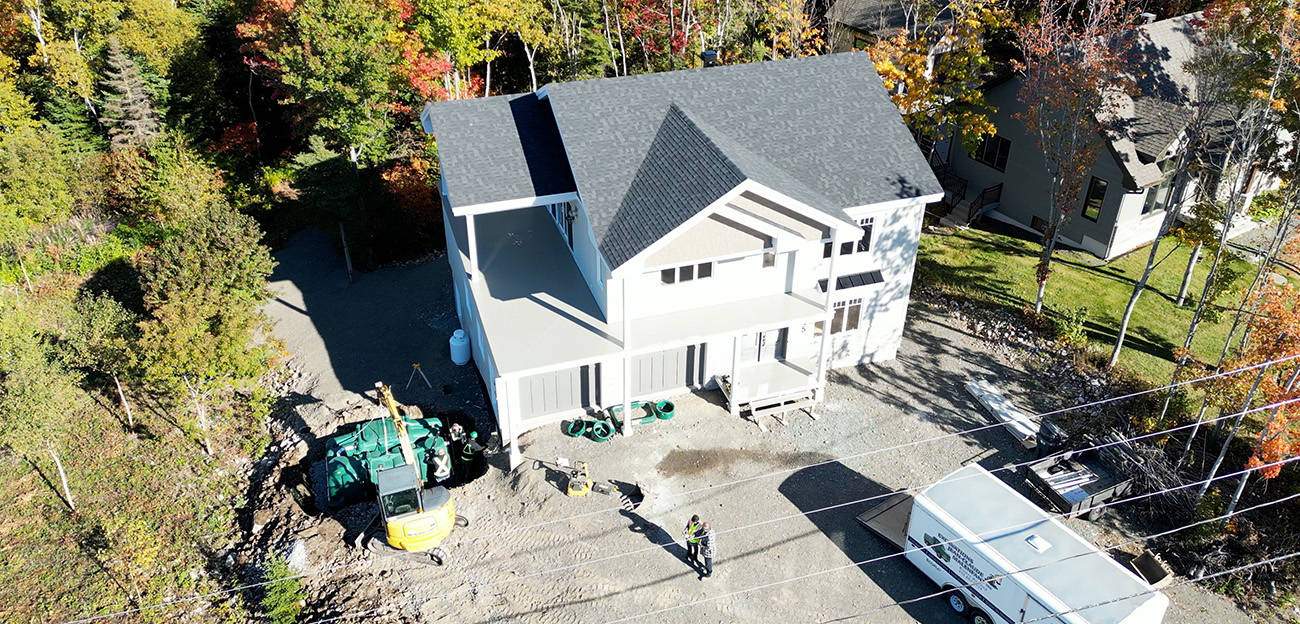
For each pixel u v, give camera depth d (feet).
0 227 115.55
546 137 85.66
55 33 145.18
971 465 72.84
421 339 103.24
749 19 153.28
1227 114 99.66
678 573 71.31
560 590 70.08
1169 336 98.43
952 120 117.70
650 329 80.74
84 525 79.51
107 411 92.94
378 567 72.28
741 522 75.87
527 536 74.79
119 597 72.43
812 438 85.05
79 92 136.15
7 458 86.79
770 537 74.54
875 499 78.13
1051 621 60.03
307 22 112.68
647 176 79.15
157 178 121.70
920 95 112.47
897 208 84.69
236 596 72.23
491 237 96.78
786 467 81.61
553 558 72.74
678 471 80.89
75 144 135.74
